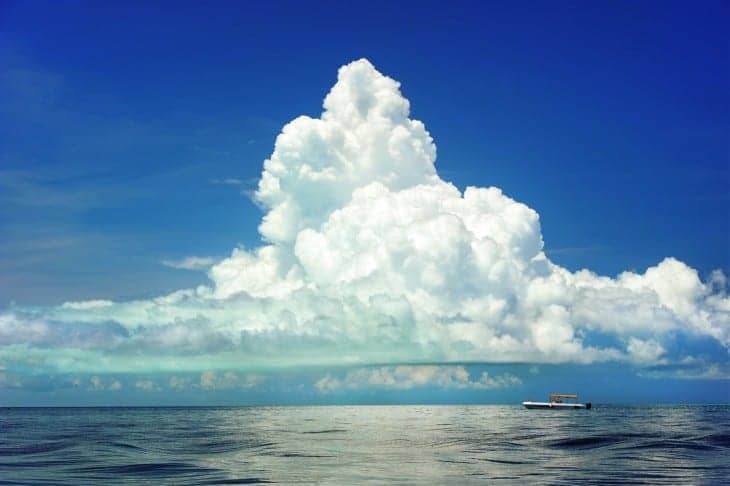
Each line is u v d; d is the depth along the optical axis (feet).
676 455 312.50
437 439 436.35
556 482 222.07
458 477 236.43
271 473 248.52
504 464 278.26
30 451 349.82
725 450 336.08
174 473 248.52
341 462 288.71
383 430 569.64
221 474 245.45
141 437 469.57
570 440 406.41
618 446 360.48
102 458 307.99
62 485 215.51
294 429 590.96
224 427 644.69
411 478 234.58
